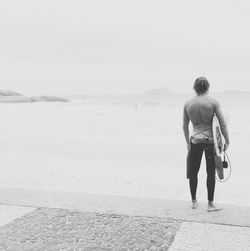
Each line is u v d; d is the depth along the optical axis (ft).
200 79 18.20
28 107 191.83
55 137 54.65
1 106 209.46
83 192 23.03
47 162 34.32
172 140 50.80
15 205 20.12
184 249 14.20
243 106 197.98
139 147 43.45
